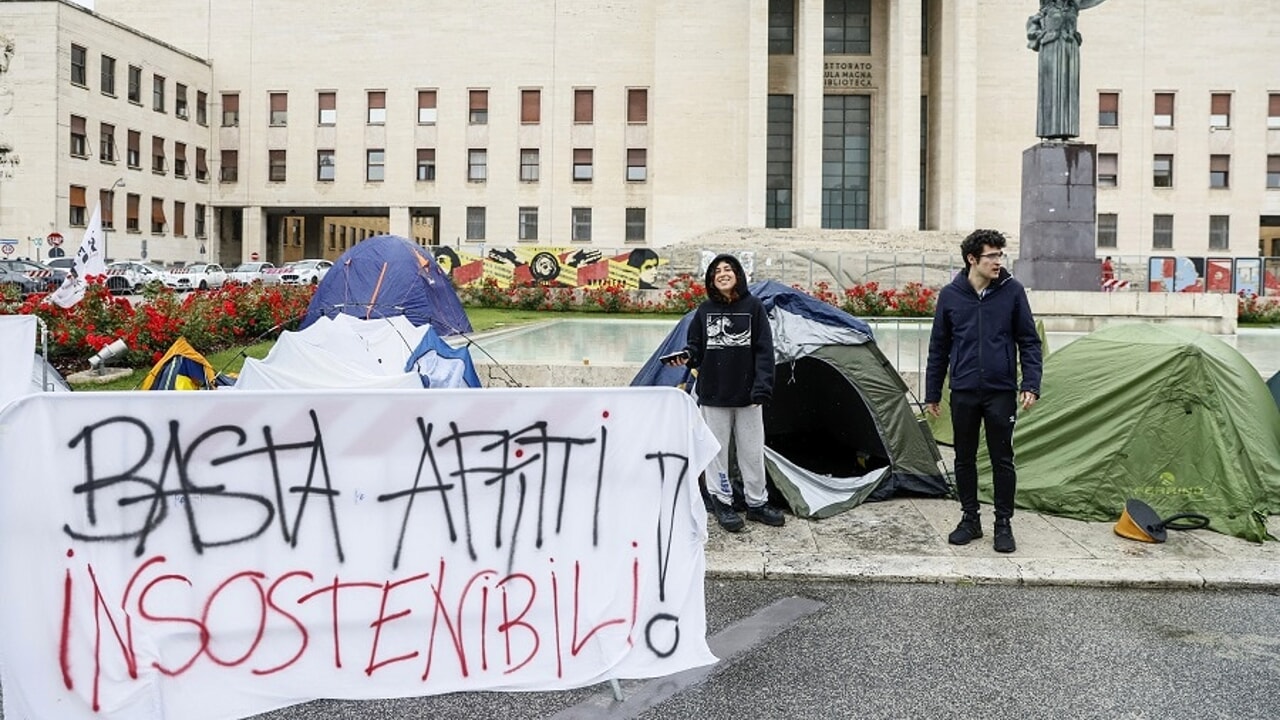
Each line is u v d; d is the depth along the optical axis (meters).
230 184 52.88
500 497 3.97
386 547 3.84
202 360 8.40
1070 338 18.50
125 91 46.72
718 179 48.12
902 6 45.59
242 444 3.68
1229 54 48.59
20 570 3.39
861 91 48.28
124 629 3.54
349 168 52.00
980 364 6.17
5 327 6.75
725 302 6.61
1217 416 6.91
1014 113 48.03
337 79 52.03
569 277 32.50
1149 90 48.59
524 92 51.28
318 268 43.28
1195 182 48.66
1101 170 48.72
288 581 3.74
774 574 5.73
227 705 3.65
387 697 3.85
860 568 5.77
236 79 52.59
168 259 49.75
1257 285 38.00
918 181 45.38
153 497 3.58
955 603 5.29
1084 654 4.54
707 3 48.38
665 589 4.19
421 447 3.88
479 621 3.95
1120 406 7.20
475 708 3.91
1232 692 4.11
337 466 3.79
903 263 36.00
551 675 4.02
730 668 4.36
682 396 4.21
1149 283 38.53
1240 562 5.87
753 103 45.88
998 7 48.16
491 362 11.66
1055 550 6.16
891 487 7.63
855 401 8.51
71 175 43.59
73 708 3.46
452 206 51.50
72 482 3.48
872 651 4.57
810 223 45.31
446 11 51.44
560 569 4.04
